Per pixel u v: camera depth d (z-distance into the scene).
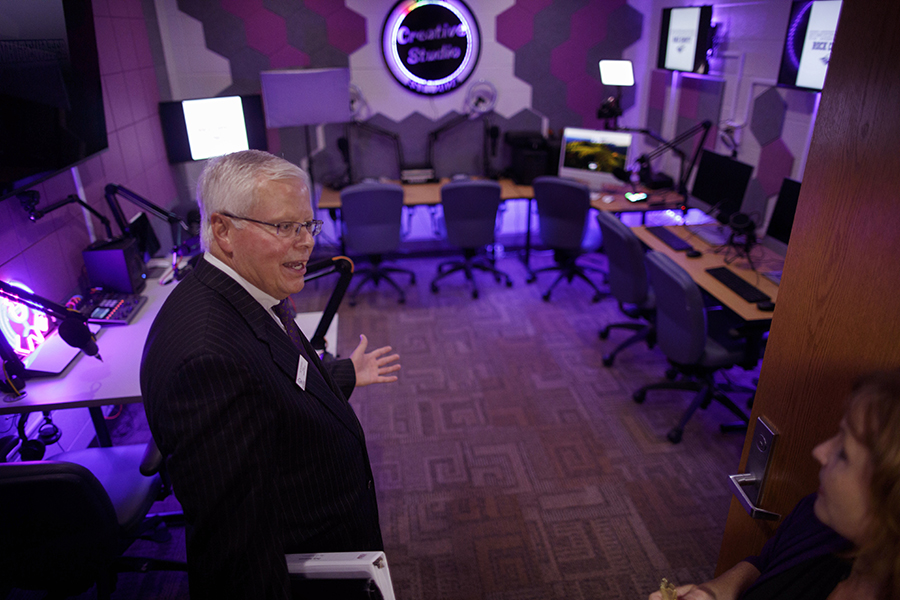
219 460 0.91
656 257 2.61
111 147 3.11
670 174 4.61
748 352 2.59
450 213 3.99
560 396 3.09
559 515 2.32
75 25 2.28
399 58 4.49
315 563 1.04
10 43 1.82
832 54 0.88
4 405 1.83
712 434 2.79
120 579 2.05
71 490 1.38
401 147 4.80
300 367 1.13
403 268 4.66
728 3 3.72
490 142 4.89
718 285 2.79
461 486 2.49
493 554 2.15
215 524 0.93
